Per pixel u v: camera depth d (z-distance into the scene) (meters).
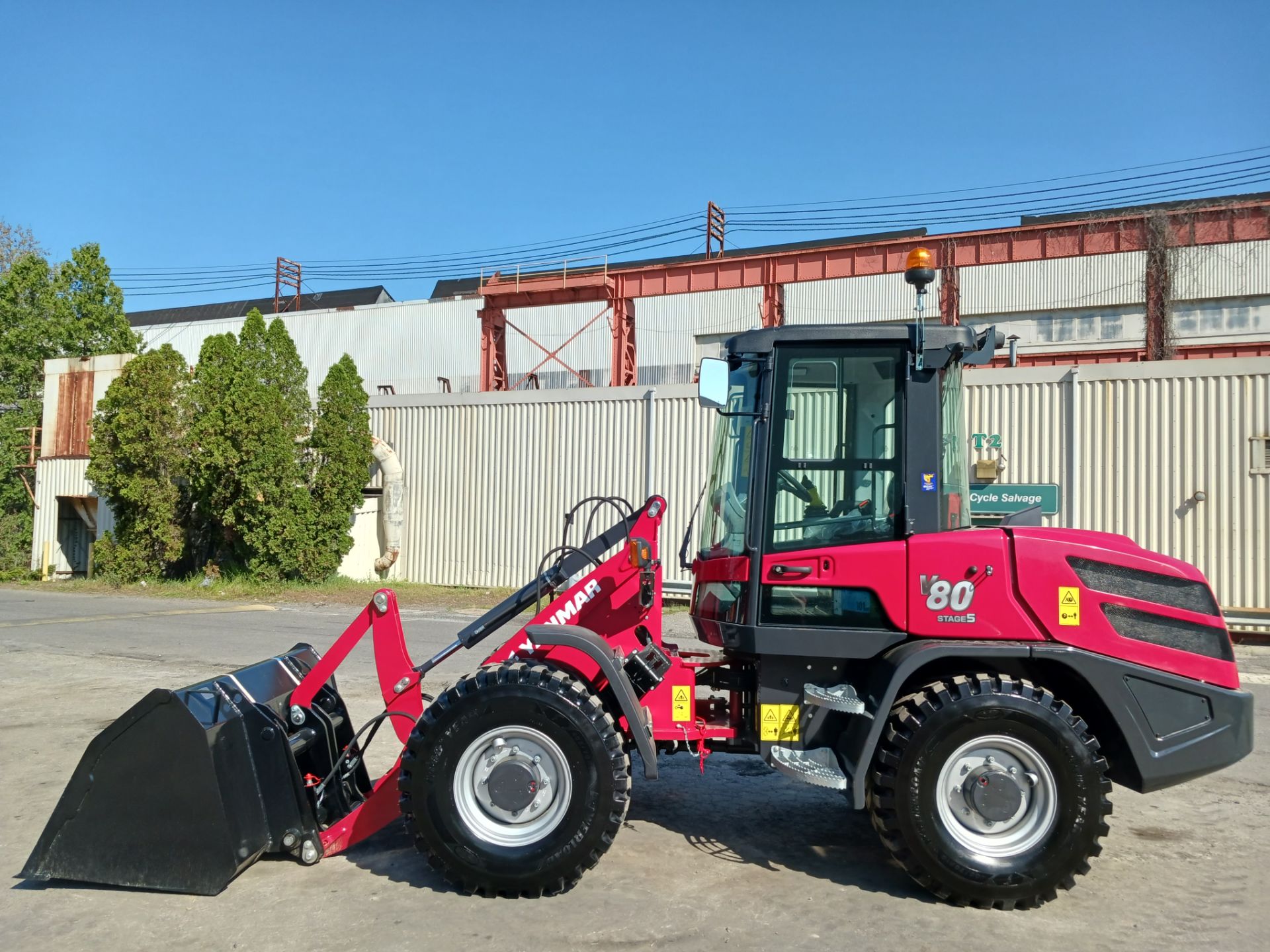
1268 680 10.11
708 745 4.77
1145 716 4.20
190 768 4.05
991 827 4.08
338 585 18.61
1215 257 30.22
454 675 9.46
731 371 4.84
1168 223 17.34
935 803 4.05
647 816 5.25
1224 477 13.48
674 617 13.54
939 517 4.45
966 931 3.80
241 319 50.50
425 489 19.41
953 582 4.32
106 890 4.14
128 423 19.33
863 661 4.48
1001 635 4.27
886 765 4.11
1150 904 4.11
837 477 4.53
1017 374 14.62
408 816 4.13
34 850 4.11
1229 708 4.23
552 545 18.08
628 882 4.28
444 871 4.07
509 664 4.36
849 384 4.56
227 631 12.79
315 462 18.88
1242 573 13.33
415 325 44.78
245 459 17.98
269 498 18.23
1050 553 4.31
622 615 4.88
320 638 12.12
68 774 5.97
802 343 4.60
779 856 4.64
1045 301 32.75
